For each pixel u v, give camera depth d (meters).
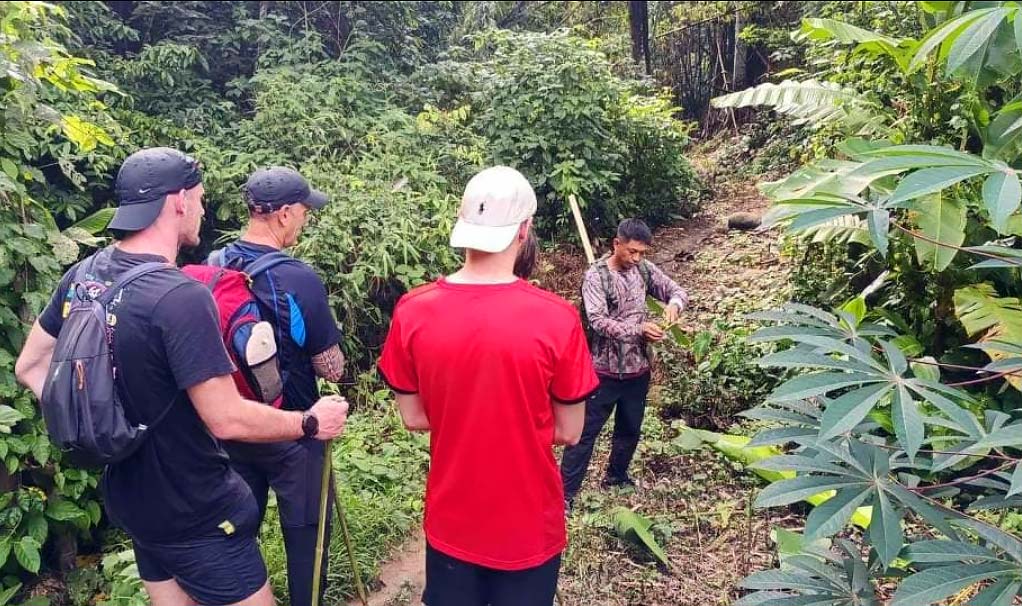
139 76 6.88
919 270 3.95
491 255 1.89
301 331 2.53
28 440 3.42
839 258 4.96
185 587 2.16
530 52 8.21
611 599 3.08
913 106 4.15
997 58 3.07
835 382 1.66
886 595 2.69
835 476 1.74
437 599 2.06
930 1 3.71
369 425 4.77
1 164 3.48
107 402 1.86
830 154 4.95
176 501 2.03
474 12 12.95
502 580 2.01
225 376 1.95
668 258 8.18
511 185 1.88
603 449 4.54
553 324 1.85
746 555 3.33
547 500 1.98
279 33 7.67
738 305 6.21
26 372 2.14
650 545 3.26
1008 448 2.63
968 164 1.53
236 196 6.05
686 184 9.95
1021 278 3.64
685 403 4.92
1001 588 1.46
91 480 3.69
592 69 8.35
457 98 8.43
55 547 3.75
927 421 1.61
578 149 7.90
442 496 1.97
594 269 3.63
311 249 5.41
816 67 6.73
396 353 2.00
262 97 6.73
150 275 1.93
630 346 3.61
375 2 8.47
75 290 1.98
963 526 1.65
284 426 2.11
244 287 2.43
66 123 3.79
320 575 2.59
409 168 6.48
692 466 4.18
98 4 7.10
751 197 10.76
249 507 2.20
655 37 17.42
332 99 6.86
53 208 5.25
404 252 5.62
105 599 3.48
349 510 3.62
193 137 6.38
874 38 3.90
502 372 1.81
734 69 15.74
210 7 8.01
